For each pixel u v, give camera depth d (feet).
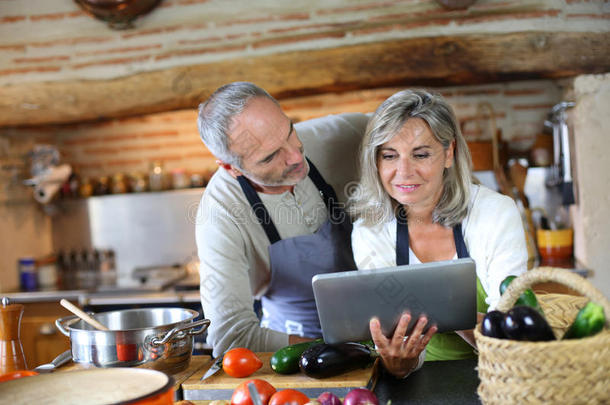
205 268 6.39
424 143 5.68
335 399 3.93
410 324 4.58
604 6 11.22
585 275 11.32
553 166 13.19
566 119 12.26
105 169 15.80
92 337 4.57
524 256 5.85
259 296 7.34
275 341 5.96
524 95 13.76
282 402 3.88
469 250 6.08
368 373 4.63
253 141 5.74
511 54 11.51
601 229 11.28
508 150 13.78
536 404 3.46
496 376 3.60
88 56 13.12
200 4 12.72
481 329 3.82
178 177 14.90
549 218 13.42
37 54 13.30
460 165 6.02
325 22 12.25
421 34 11.87
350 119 7.52
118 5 12.39
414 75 11.89
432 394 4.41
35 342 12.84
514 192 13.19
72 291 12.96
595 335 3.54
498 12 11.57
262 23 12.50
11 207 14.11
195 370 4.97
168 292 12.67
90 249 15.57
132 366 4.58
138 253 15.37
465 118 13.96
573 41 11.30
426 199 6.04
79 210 15.57
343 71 12.14
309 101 14.66
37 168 14.42
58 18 13.21
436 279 4.44
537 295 4.68
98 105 13.11
